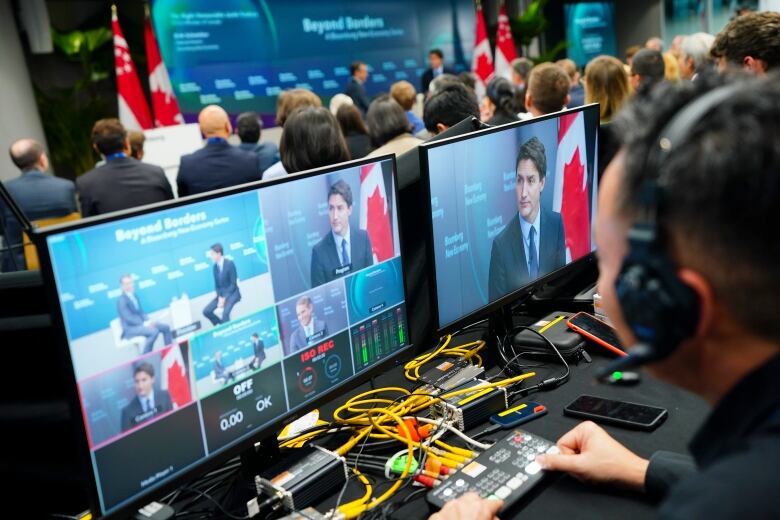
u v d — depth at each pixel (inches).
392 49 324.5
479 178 56.5
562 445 44.0
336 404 56.3
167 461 38.6
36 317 40.7
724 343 19.8
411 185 57.3
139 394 37.0
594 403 51.1
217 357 40.6
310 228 45.0
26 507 44.7
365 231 48.9
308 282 45.3
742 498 17.5
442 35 343.6
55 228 33.0
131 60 254.4
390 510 41.1
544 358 60.4
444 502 40.2
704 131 18.7
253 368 42.5
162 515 38.3
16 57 234.1
